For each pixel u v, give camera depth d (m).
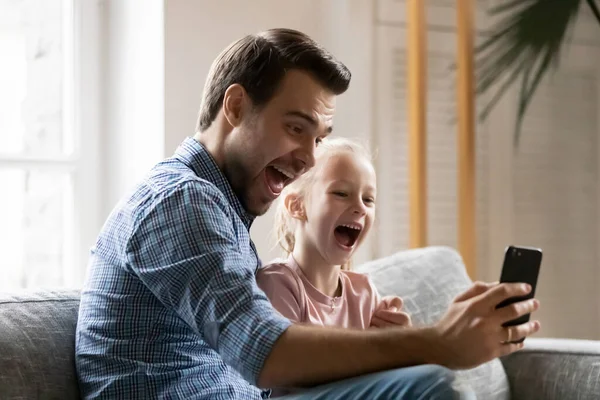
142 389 1.19
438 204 2.67
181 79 2.02
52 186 2.06
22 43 2.04
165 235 1.12
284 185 1.32
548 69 2.90
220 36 2.09
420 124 2.27
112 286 1.21
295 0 2.26
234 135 1.27
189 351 1.23
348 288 1.56
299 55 1.25
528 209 2.86
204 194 1.15
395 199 2.54
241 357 1.03
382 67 2.50
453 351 1.02
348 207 1.51
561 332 2.93
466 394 0.97
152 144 2.02
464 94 2.31
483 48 2.50
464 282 1.95
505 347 1.05
